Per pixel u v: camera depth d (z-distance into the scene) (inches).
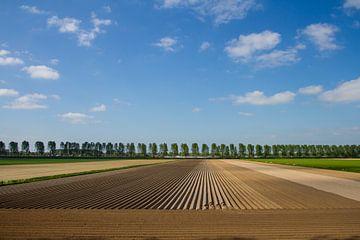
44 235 426.0
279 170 1991.9
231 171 1929.1
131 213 582.2
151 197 808.3
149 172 1803.6
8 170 1902.1
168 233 436.5
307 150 7298.2
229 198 786.8
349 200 745.6
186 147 7362.2
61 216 551.5
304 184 1124.5
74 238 412.2
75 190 942.4
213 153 7426.2
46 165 2588.6
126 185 1097.4
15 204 684.7
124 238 412.8
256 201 735.1
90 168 2151.8
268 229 458.0
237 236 421.1
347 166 2481.5
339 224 489.4
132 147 7332.7
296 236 421.1
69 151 7116.1
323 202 717.3
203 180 1314.0
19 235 425.4
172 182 1221.7
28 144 6732.3
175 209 633.0
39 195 828.0
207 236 421.1
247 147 7440.9
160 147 7308.1
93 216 553.0
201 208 648.4
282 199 764.6
